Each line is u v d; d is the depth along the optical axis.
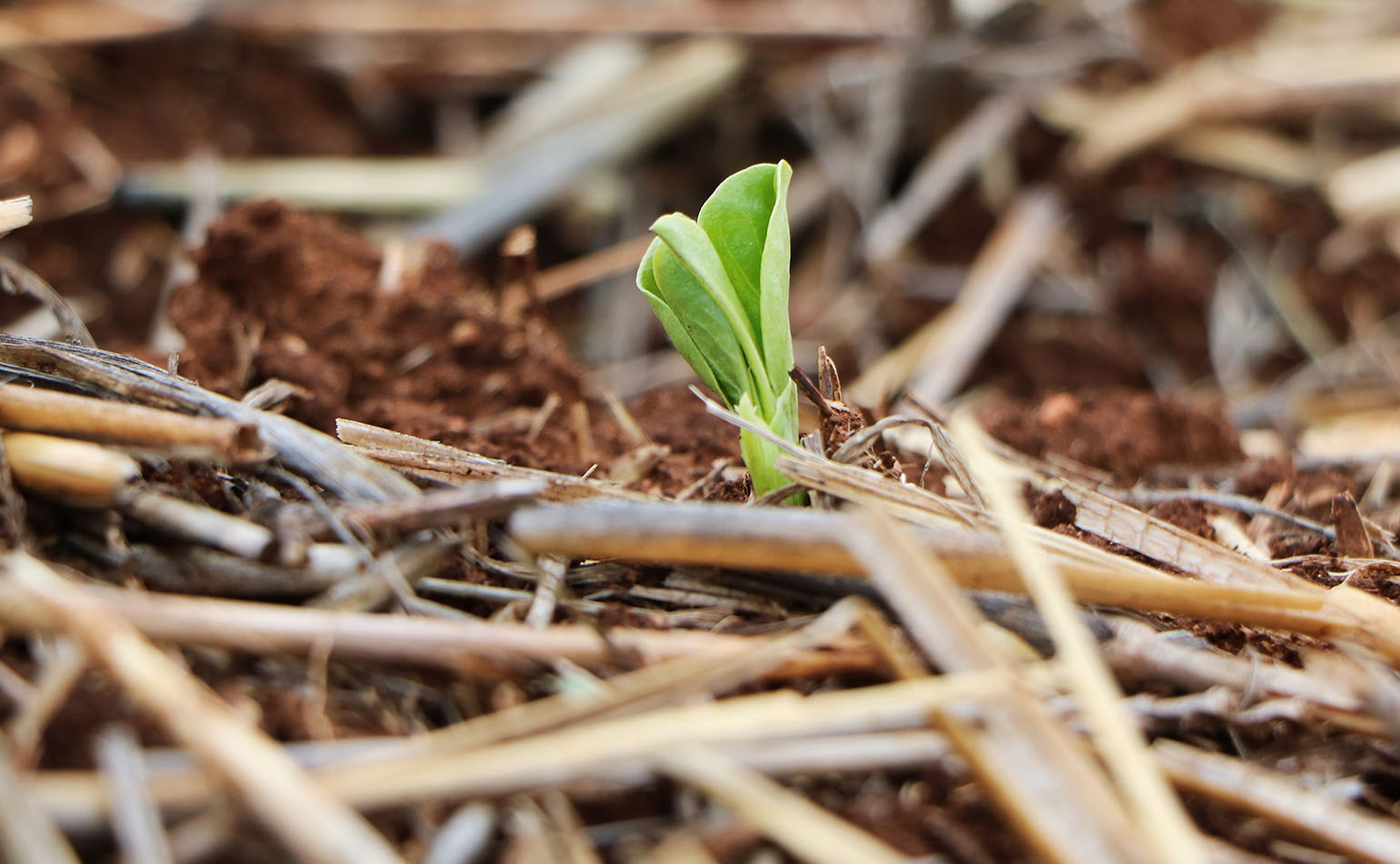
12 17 0.77
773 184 0.32
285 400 0.37
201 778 0.27
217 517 0.30
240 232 0.40
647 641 0.29
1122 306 0.77
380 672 0.29
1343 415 0.65
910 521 0.31
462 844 0.27
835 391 0.34
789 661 0.29
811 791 0.29
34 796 0.27
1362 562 0.33
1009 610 0.30
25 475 0.30
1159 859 0.27
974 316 0.74
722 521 0.30
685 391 0.42
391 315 0.41
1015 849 0.28
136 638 0.28
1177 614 0.30
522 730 0.28
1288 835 0.29
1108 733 0.28
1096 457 0.41
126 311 0.66
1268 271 0.78
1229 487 0.39
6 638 0.29
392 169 0.78
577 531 0.30
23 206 0.33
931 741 0.28
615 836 0.28
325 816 0.27
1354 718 0.30
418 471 0.32
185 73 0.78
